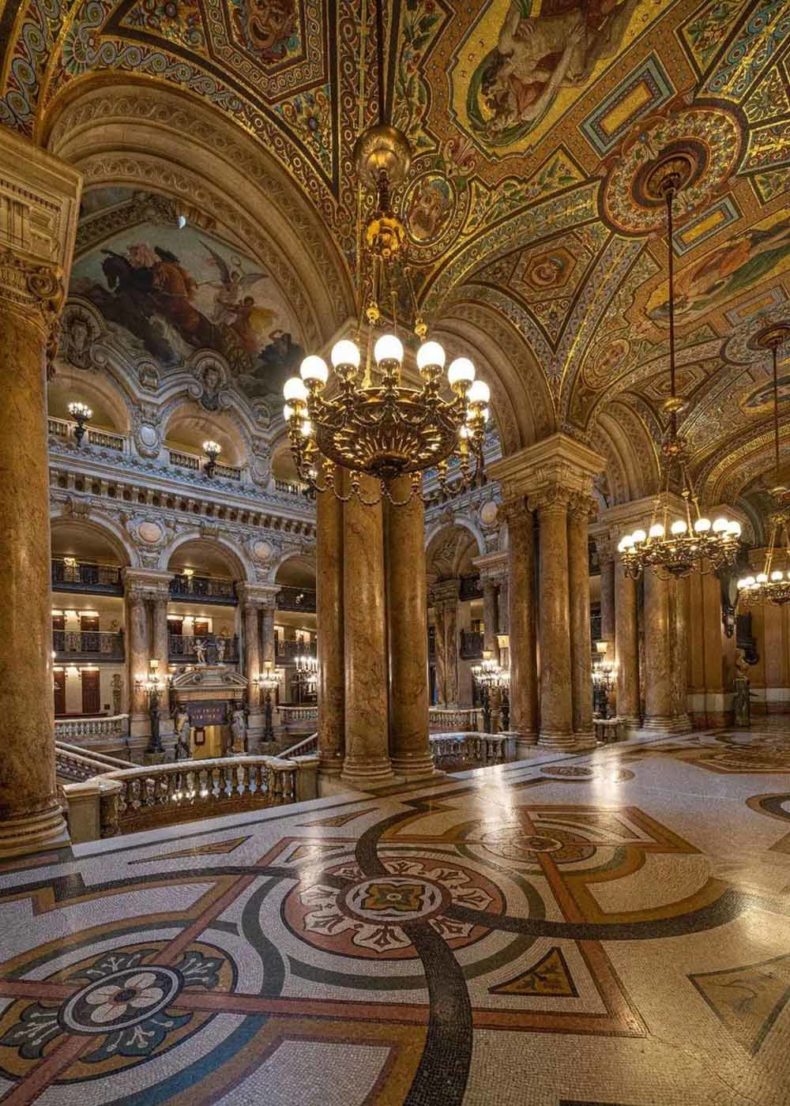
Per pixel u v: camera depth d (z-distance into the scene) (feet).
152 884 10.30
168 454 60.44
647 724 36.45
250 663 64.54
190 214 20.48
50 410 56.44
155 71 14.32
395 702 20.33
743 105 16.83
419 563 20.92
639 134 17.58
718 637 41.16
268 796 22.35
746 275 24.40
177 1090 5.22
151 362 58.95
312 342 21.02
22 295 12.62
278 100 15.83
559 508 28.19
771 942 8.09
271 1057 5.67
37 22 11.84
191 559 73.31
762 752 26.66
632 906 9.33
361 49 15.12
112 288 49.70
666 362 30.86
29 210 12.53
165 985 7.00
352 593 19.39
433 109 16.16
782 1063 5.55
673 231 21.80
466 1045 5.85
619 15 14.37
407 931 8.46
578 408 29.53
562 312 25.94
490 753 29.53
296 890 10.05
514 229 20.57
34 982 7.07
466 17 14.25
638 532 24.41
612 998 6.70
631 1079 5.33
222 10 13.60
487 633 58.39
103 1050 5.78
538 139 17.51
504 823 14.34
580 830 13.73
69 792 16.10
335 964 7.50
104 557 68.85
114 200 38.11
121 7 12.71
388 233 12.63
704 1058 5.62
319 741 20.75
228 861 11.57
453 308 24.61
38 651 12.28
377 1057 5.67
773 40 15.20
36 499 12.53
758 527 54.75
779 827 13.94
